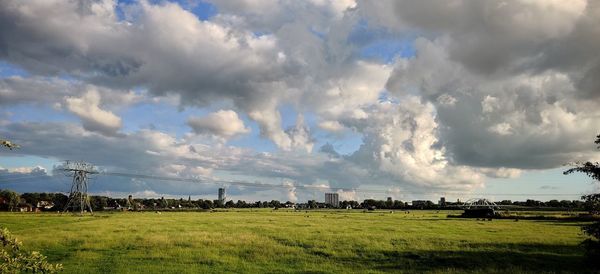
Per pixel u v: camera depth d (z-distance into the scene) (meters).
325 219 95.94
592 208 27.45
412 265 34.59
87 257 37.06
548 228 66.06
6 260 11.58
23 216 109.00
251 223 78.19
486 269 32.25
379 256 38.12
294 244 44.97
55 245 43.72
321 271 32.34
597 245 28.11
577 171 27.64
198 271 32.12
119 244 44.09
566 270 31.69
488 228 65.81
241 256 38.41
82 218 98.62
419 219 98.12
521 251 39.84
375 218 103.50
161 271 32.09
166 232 57.12
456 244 44.38
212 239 48.19
